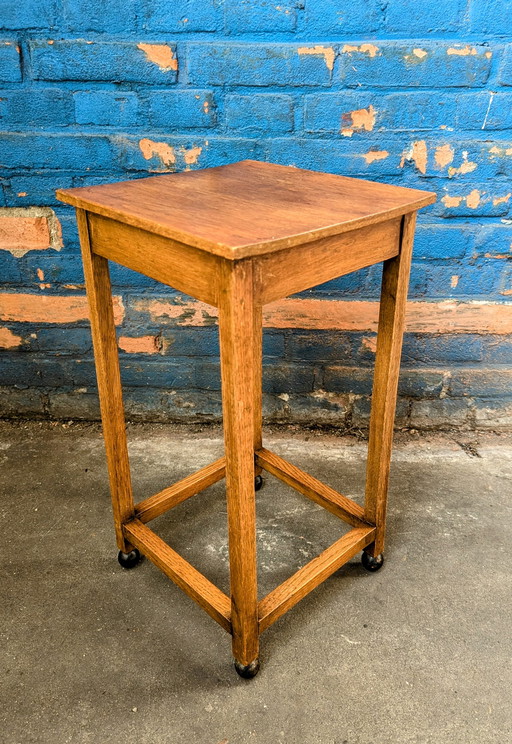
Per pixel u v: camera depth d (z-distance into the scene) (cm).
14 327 182
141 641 127
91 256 117
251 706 114
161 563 131
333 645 126
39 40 150
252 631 115
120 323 179
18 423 196
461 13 143
